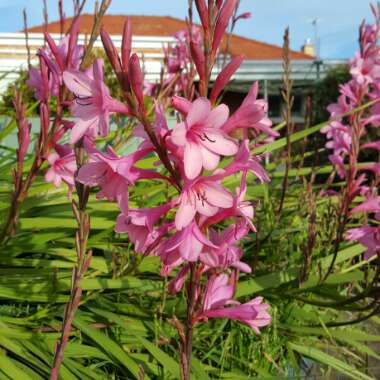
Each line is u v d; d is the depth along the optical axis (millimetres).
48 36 503
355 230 625
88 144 327
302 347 625
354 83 895
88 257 310
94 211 716
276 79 3898
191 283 339
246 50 5730
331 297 709
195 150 309
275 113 4211
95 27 448
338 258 787
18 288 562
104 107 324
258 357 579
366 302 752
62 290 566
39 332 511
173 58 1122
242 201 357
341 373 684
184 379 329
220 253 353
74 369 467
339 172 973
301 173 1059
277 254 809
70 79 331
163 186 756
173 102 316
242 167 326
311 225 631
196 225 330
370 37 895
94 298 598
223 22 316
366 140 1646
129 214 341
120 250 671
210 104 307
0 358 433
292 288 661
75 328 538
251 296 680
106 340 490
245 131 367
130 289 622
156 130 317
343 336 635
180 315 577
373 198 706
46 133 515
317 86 3621
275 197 1022
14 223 537
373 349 764
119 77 295
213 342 579
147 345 487
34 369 483
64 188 735
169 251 331
